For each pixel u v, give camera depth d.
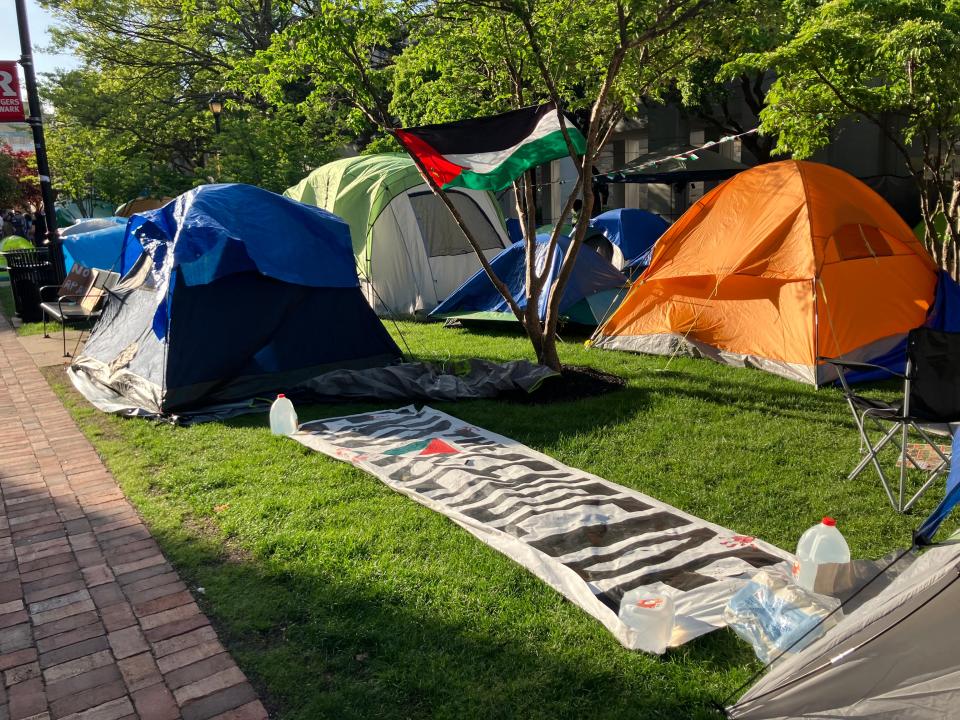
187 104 22.08
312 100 8.23
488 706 2.85
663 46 7.39
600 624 3.35
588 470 5.25
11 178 28.06
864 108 7.71
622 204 20.88
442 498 4.75
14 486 5.34
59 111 21.36
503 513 4.46
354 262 8.16
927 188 8.73
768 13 7.08
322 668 3.12
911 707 2.53
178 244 6.99
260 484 5.16
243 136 18.50
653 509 4.48
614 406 6.68
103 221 15.14
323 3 6.91
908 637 2.56
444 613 3.47
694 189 18.72
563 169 22.08
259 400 7.31
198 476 5.36
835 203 7.40
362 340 8.30
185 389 7.06
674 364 8.23
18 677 3.17
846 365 5.00
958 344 4.50
